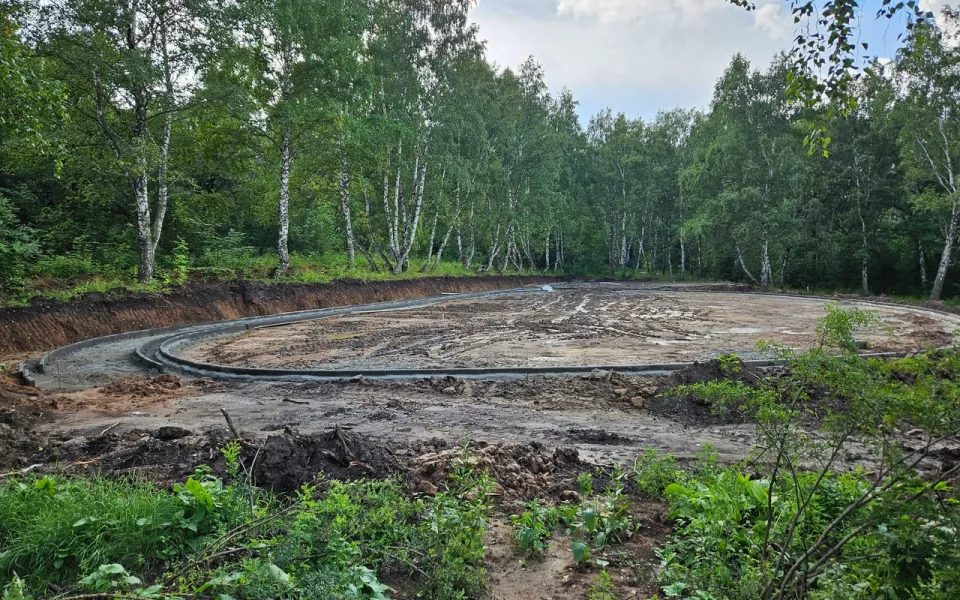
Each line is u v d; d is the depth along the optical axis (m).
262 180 27.56
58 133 15.99
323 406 8.75
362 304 24.73
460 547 3.75
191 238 25.42
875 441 2.71
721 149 35.41
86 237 20.94
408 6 26.92
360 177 27.92
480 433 7.31
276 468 4.89
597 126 53.09
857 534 2.67
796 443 3.23
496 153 37.09
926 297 33.22
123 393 9.62
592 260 55.84
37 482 4.27
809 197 36.06
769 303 27.33
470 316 21.70
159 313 17.20
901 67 23.89
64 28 15.22
